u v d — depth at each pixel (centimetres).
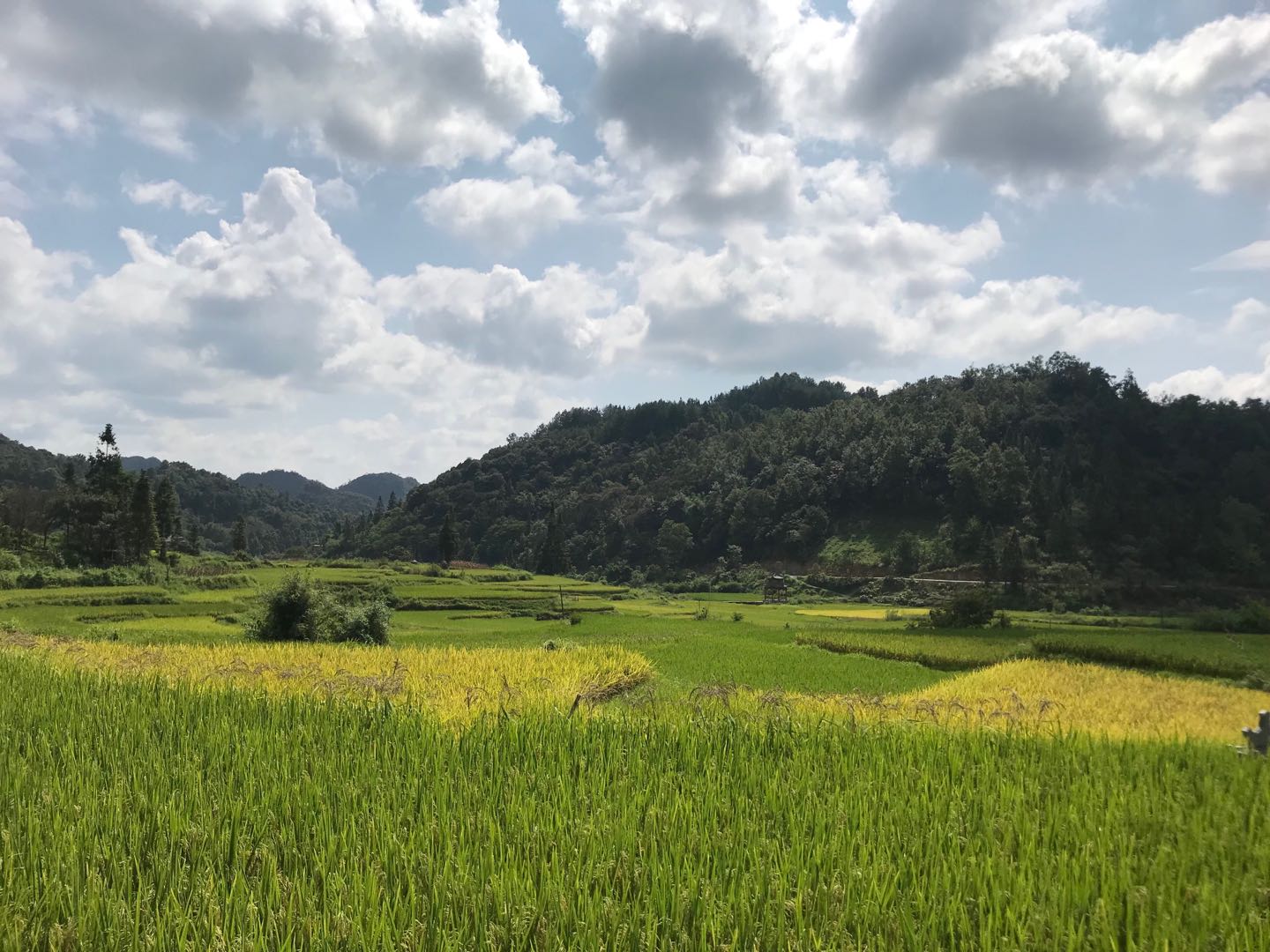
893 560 10525
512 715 1124
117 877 488
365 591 6869
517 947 422
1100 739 1188
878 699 1614
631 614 7169
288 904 456
